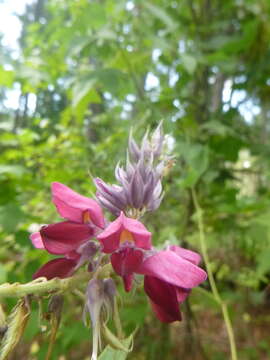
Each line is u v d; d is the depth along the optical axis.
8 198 0.20
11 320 0.07
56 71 0.26
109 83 0.20
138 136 0.22
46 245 0.08
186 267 0.07
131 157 0.09
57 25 0.28
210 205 0.24
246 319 0.39
